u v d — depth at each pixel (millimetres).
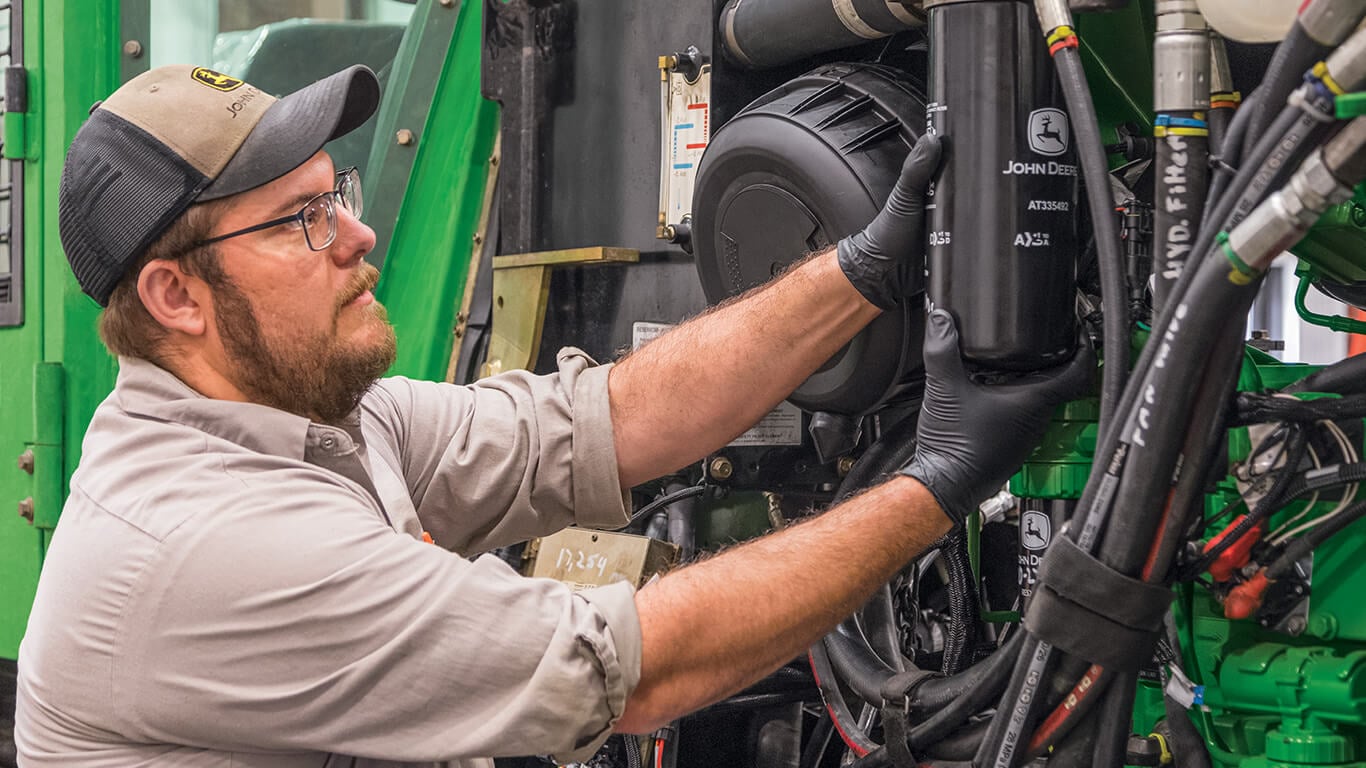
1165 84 1276
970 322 1409
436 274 2447
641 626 1331
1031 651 1329
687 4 1927
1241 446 1406
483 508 1704
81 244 1492
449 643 1288
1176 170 1274
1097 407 1514
